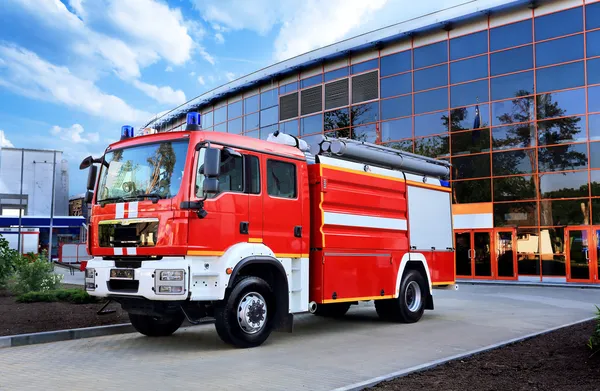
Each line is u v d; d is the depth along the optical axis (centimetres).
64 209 7988
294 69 3506
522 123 2694
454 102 2886
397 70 3073
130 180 849
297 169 941
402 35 3027
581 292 2052
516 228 2684
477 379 628
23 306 1230
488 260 2752
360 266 1034
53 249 5525
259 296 865
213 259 798
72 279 2459
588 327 1009
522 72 2706
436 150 2927
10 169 7681
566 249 2548
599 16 2530
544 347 817
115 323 1023
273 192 893
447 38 2923
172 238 770
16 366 715
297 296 913
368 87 3180
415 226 1205
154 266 772
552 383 593
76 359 763
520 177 2688
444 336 980
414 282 1184
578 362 687
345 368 710
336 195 991
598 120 2509
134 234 810
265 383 627
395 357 786
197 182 793
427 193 1264
